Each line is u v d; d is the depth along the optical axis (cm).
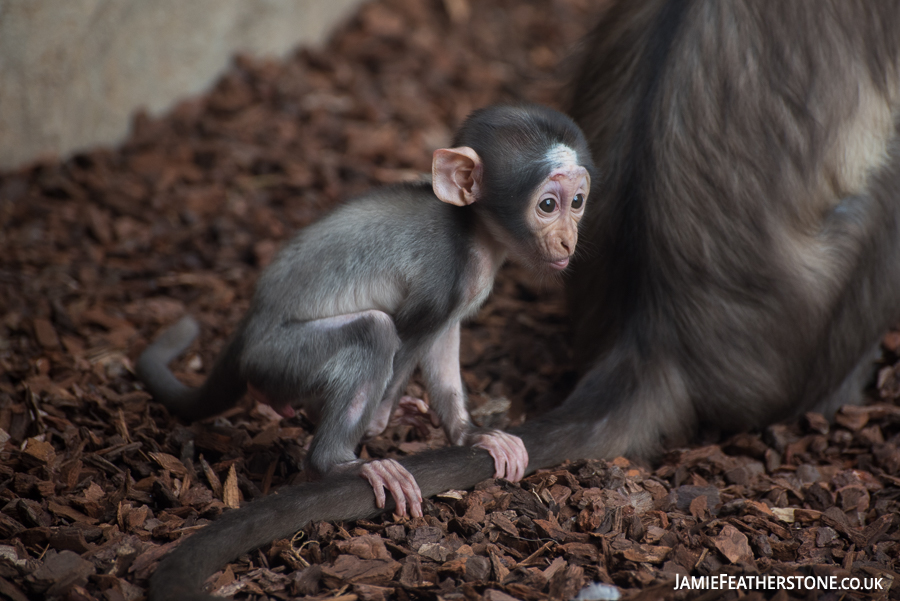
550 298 1014
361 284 659
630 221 754
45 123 1129
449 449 680
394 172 1214
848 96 737
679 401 766
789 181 734
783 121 726
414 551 617
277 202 1136
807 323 764
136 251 1038
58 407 769
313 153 1237
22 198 1086
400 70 1451
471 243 669
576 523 654
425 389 798
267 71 1390
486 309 989
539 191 639
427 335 665
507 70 1494
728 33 724
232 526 588
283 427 773
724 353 757
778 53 722
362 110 1334
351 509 632
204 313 945
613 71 798
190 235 1064
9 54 1061
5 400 773
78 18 1116
